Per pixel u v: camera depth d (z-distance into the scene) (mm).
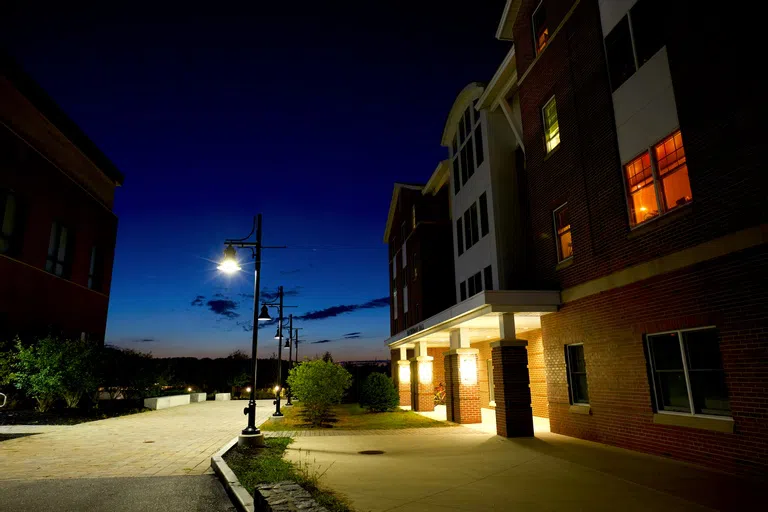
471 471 8523
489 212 17672
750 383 7586
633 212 10727
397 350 32906
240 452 10625
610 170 11375
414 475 8195
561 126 13555
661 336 9773
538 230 14695
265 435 13797
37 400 18578
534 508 6148
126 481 8094
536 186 14875
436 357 29641
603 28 11797
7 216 18531
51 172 21125
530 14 15688
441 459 9719
